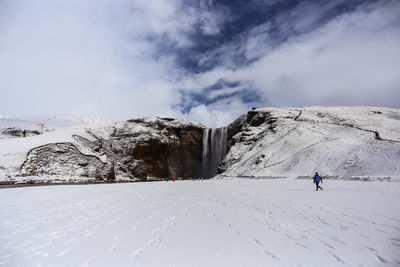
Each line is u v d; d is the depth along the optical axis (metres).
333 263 3.81
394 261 3.80
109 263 3.94
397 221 6.61
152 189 22.30
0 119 106.19
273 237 5.30
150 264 3.86
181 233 5.69
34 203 11.94
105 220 7.43
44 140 56.91
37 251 4.61
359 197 12.53
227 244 4.84
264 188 21.97
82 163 56.34
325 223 6.56
